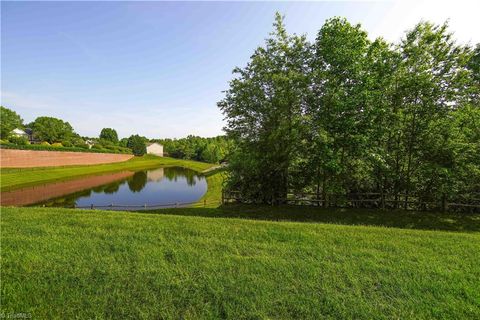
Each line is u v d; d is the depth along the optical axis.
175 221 6.79
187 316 3.08
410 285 3.79
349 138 11.59
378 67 12.16
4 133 45.81
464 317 3.14
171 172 53.09
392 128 12.50
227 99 14.09
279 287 3.69
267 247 5.14
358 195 13.96
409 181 13.34
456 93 11.82
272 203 14.55
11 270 3.93
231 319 3.06
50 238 5.30
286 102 12.17
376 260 4.62
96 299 3.31
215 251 4.89
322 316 3.13
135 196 25.64
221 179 35.06
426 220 12.02
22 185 26.38
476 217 12.30
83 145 64.75
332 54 11.70
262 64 12.92
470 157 11.65
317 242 5.47
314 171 13.38
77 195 24.62
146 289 3.56
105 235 5.55
